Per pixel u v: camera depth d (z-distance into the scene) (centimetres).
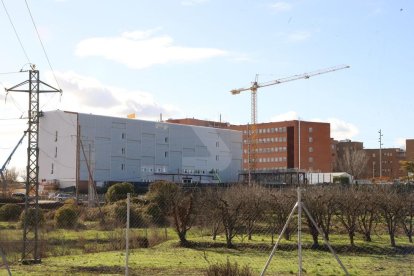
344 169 14312
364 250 2745
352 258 2422
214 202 3158
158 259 2269
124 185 5834
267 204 3312
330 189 3447
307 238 3166
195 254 2497
